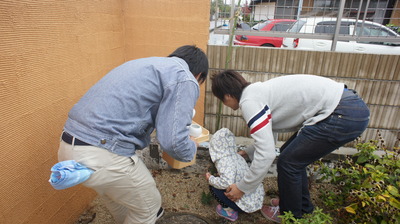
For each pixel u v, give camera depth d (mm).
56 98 1599
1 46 1181
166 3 2447
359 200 1768
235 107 1822
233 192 1833
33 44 1372
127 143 1293
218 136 2014
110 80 1301
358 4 2346
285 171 1716
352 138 1599
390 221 1600
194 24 2480
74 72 1750
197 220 2025
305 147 1630
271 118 1678
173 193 2326
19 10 1261
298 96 1597
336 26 2379
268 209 2086
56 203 1708
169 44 2568
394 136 2574
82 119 1237
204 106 2773
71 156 1240
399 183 1743
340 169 2139
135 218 1516
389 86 2422
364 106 1581
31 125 1421
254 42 3561
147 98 1283
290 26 2508
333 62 2426
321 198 2225
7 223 1320
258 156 1616
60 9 1555
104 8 2105
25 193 1425
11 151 1302
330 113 1542
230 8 2463
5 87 1227
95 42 1995
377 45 4418
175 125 1258
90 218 2002
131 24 2537
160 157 2566
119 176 1298
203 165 2631
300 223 1542
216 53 2555
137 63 1349
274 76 2559
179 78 1281
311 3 2414
